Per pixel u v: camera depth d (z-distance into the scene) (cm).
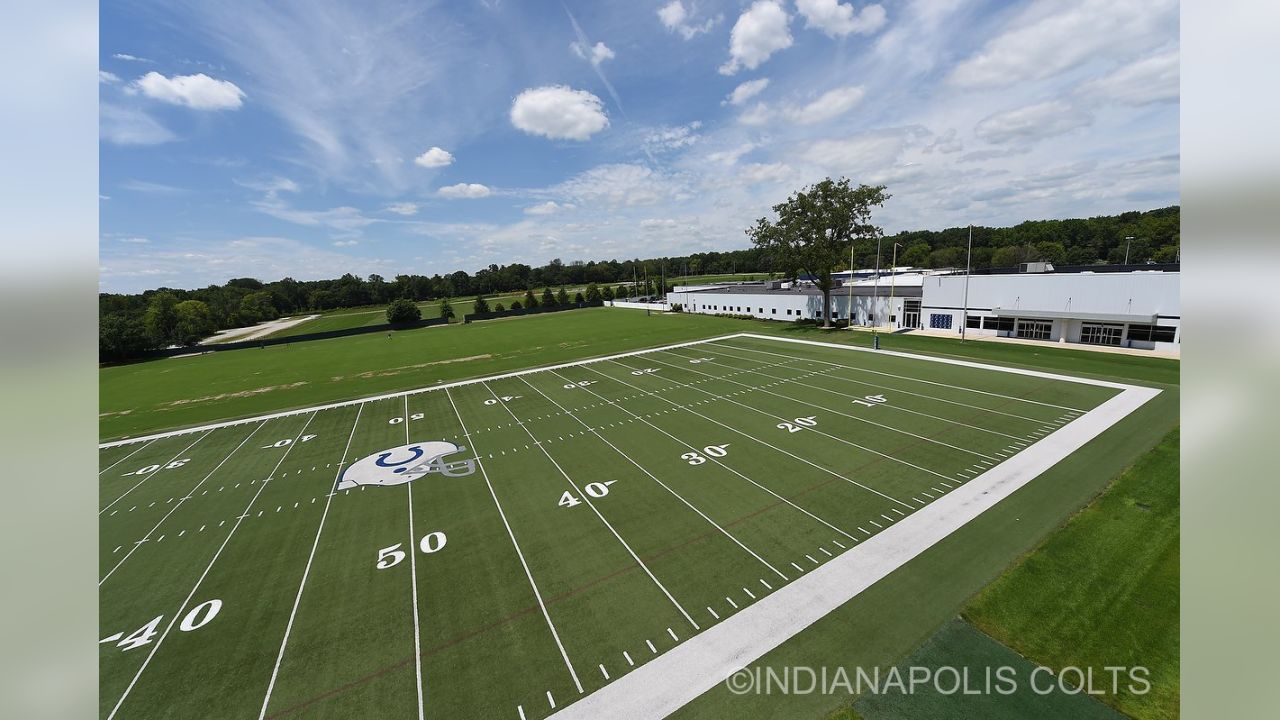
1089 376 2950
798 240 5481
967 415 2448
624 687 1137
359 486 2080
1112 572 1362
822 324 5659
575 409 2914
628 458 2202
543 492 1953
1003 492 1759
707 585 1412
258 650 1276
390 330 8100
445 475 2145
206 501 2002
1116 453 1973
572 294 12938
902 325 5119
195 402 3559
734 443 2288
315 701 1142
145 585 1521
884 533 1584
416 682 1175
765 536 1603
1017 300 4156
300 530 1777
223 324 10150
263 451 2500
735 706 1084
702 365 3869
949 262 11044
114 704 1149
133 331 6069
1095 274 3731
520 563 1545
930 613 1277
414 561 1582
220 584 1515
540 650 1238
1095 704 1043
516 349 5159
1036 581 1353
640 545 1595
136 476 2264
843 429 2367
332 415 3050
